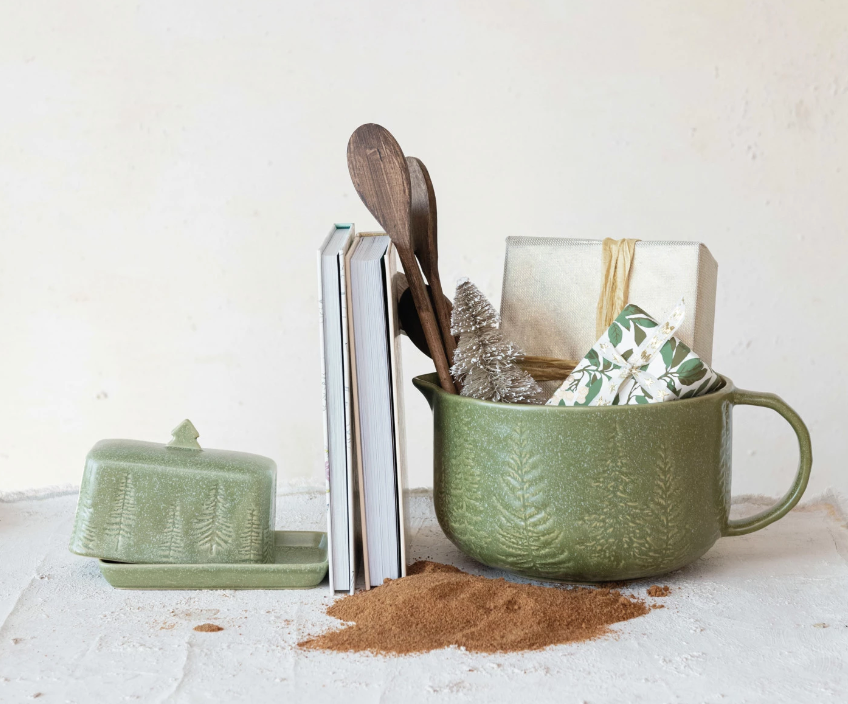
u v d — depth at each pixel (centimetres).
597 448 57
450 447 62
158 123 125
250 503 63
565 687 48
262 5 122
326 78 123
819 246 124
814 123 121
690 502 59
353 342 59
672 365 59
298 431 132
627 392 61
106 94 124
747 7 119
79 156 126
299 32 123
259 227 127
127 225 127
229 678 49
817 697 47
